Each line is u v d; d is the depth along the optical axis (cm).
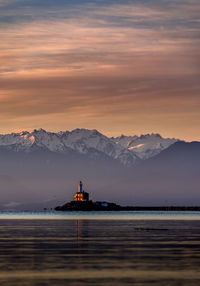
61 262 12569
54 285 9931
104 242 17475
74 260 12888
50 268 11725
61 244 16775
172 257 13400
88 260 12888
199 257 13388
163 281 10294
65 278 10594
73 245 16425
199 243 17012
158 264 12250
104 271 11356
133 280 10406
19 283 10094
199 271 11306
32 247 15812
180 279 10475
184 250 14950
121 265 12131
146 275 10888
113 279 10500
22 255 13825
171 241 17800
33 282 10194
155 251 14712
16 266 11981
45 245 16438
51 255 13838
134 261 12712
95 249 15238
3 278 10581
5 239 18700
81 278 10600
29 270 11462
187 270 11438
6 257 13425
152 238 19088
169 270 11444
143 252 14475
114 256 13625
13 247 15812
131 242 17450
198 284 10000
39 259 13062
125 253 14250
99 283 10125
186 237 19538
